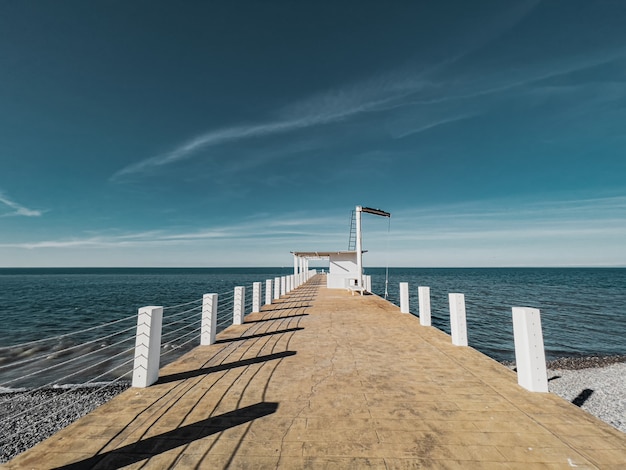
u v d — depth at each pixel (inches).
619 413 266.1
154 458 94.1
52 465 91.0
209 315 234.4
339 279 779.4
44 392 332.8
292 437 105.1
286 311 394.9
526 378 146.5
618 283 2039.9
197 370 174.9
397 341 239.5
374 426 112.3
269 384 153.3
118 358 450.0
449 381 156.3
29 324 698.2
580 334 592.7
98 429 110.7
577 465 91.3
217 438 104.8
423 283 2003.0
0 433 254.1
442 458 94.0
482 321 705.0
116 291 1485.0
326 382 155.6
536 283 2030.0
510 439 104.2
